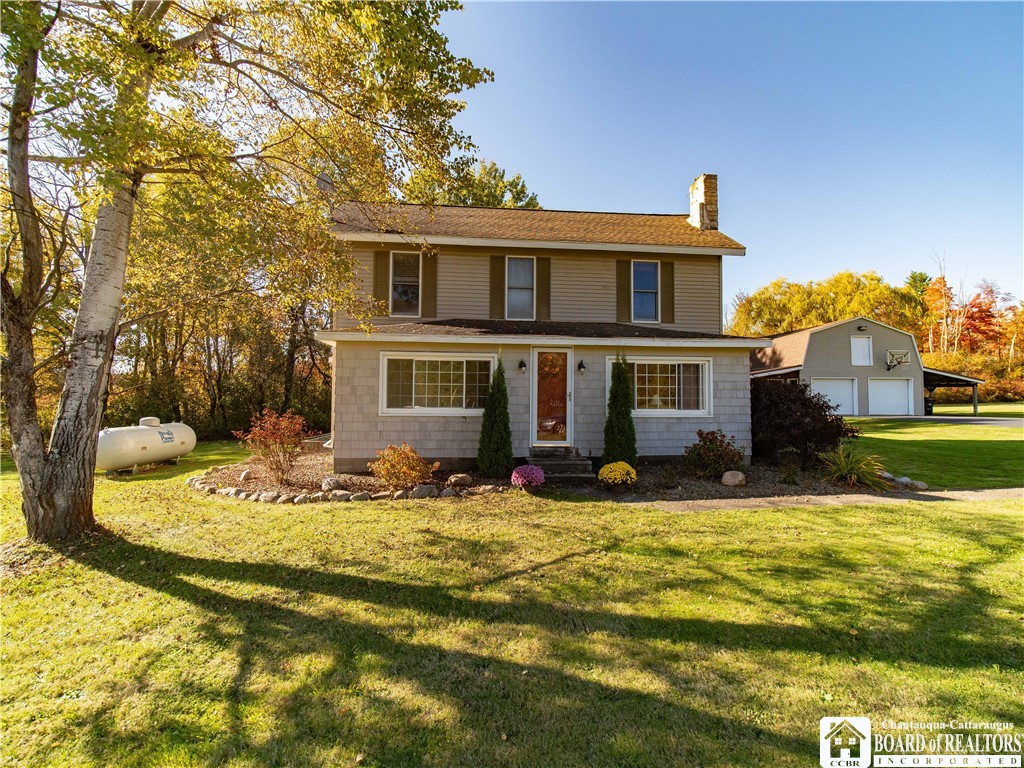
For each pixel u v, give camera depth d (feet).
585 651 10.09
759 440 34.35
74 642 10.59
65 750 7.34
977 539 17.35
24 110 15.83
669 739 7.48
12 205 16.92
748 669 9.38
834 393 81.05
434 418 31.91
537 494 25.82
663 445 33.83
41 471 17.10
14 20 11.86
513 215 46.34
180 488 28.66
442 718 8.00
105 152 13.17
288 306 30.55
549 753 7.20
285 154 24.72
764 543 17.13
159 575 14.35
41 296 17.85
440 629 11.09
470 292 39.73
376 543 17.29
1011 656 9.75
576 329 35.78
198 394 69.56
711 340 32.89
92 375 17.98
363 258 38.40
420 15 18.20
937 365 114.11
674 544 17.08
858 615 11.57
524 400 32.63
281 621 11.53
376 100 19.65
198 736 7.63
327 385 80.23
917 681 8.96
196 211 20.27
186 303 28.35
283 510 22.40
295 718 8.02
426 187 26.94
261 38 20.58
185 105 20.17
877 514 21.21
